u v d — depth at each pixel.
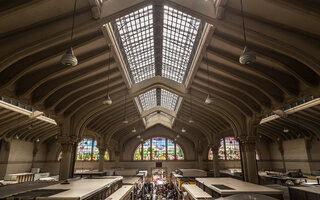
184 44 13.43
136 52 14.50
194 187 15.14
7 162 26.58
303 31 7.91
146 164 38.22
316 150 26.73
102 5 8.70
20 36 7.96
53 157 36.78
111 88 16.84
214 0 8.73
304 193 8.09
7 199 6.39
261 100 13.88
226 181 13.36
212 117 24.86
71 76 12.26
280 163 33.88
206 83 15.97
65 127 16.92
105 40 10.62
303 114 21.94
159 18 12.33
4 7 6.37
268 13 7.84
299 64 9.68
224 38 9.99
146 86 19.14
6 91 10.33
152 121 38.34
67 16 8.35
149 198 23.98
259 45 9.65
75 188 8.21
